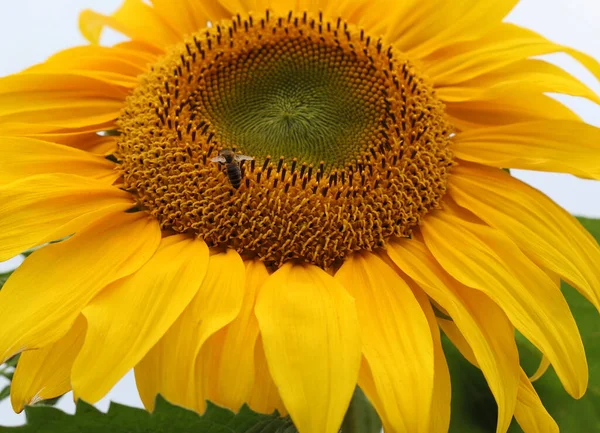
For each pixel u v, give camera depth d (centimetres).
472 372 35
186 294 28
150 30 38
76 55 36
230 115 35
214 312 27
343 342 26
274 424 27
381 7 38
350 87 35
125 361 26
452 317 28
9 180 31
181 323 27
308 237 31
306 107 35
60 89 35
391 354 27
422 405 26
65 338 29
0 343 27
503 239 31
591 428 36
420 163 33
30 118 34
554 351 29
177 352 27
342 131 34
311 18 37
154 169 32
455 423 34
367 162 32
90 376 26
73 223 29
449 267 30
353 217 31
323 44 37
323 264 31
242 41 36
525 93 35
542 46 35
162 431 26
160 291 28
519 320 29
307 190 31
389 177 32
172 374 26
